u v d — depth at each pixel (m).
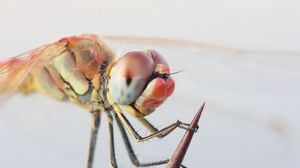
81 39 0.08
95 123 0.08
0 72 0.08
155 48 0.08
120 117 0.08
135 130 0.08
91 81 0.08
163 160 0.08
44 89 0.08
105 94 0.08
